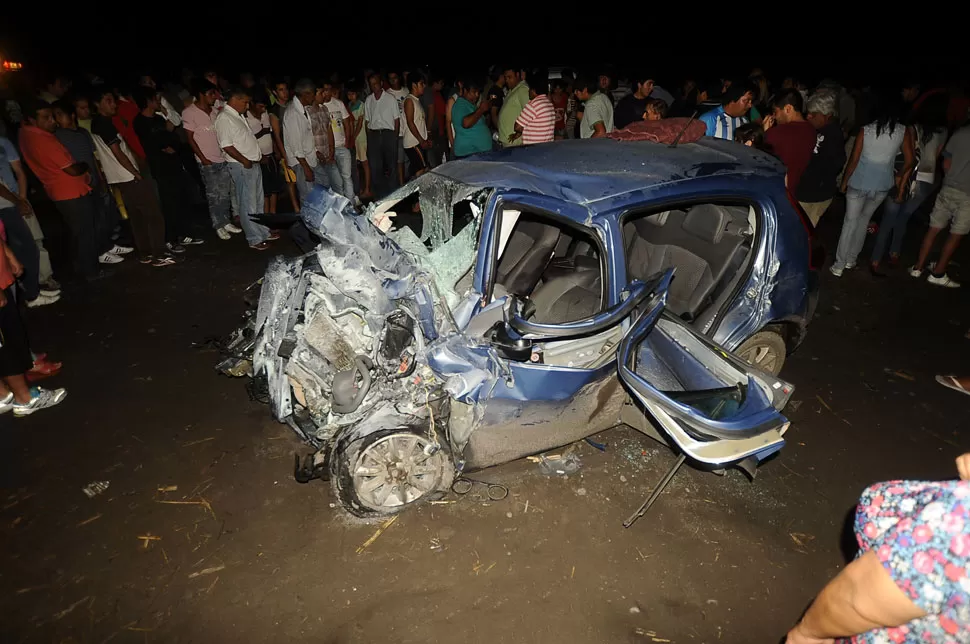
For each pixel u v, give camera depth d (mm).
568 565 3336
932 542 1251
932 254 7578
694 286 4129
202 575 3279
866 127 6188
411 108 9141
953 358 5344
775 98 5875
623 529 3570
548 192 3521
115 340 5602
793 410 4676
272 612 3076
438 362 3236
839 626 1459
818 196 6246
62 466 4059
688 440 3059
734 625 3029
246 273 7043
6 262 4164
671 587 3223
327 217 3385
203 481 3928
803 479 3990
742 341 4004
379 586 3211
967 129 5941
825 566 3371
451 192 3707
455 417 3455
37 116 6023
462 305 3359
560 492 3828
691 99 9273
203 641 2943
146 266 7207
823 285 6711
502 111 8359
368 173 9844
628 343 3324
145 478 3955
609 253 3449
